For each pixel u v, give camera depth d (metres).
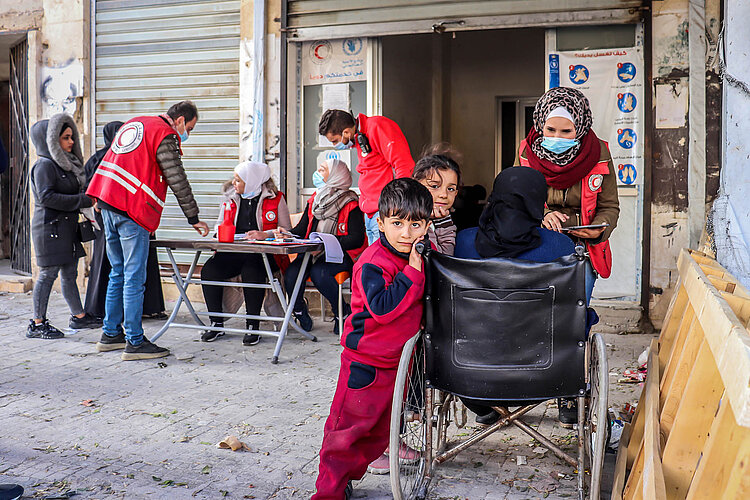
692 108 5.99
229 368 5.17
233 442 3.62
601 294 6.44
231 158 7.70
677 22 6.03
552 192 3.94
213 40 7.69
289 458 3.52
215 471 3.35
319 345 5.88
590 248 3.91
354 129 5.63
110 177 5.18
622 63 6.31
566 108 3.68
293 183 7.52
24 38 8.73
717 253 5.64
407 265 2.85
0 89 11.05
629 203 6.34
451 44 10.95
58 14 8.30
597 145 3.82
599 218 3.87
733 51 5.69
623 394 4.51
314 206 6.05
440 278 2.86
